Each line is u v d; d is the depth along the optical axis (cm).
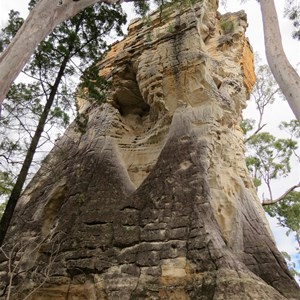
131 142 1570
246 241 1163
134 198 1207
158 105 1545
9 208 1000
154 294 932
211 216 1069
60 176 1520
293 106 797
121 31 1473
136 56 1722
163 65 1571
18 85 1252
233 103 1555
